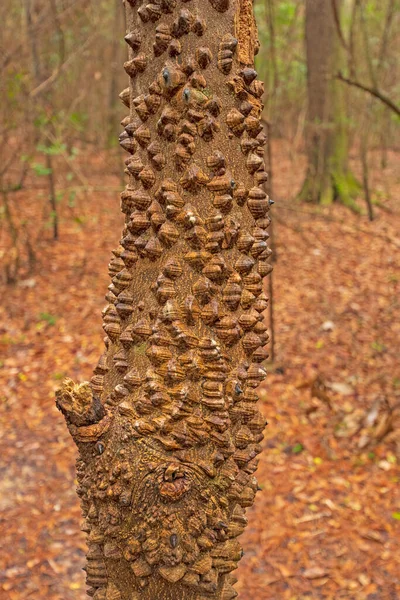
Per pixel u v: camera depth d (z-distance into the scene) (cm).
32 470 461
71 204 744
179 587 108
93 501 112
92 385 118
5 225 941
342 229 1022
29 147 896
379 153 1806
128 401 110
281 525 402
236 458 113
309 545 385
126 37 114
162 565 106
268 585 356
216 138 110
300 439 486
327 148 1170
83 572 373
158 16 109
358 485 435
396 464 452
